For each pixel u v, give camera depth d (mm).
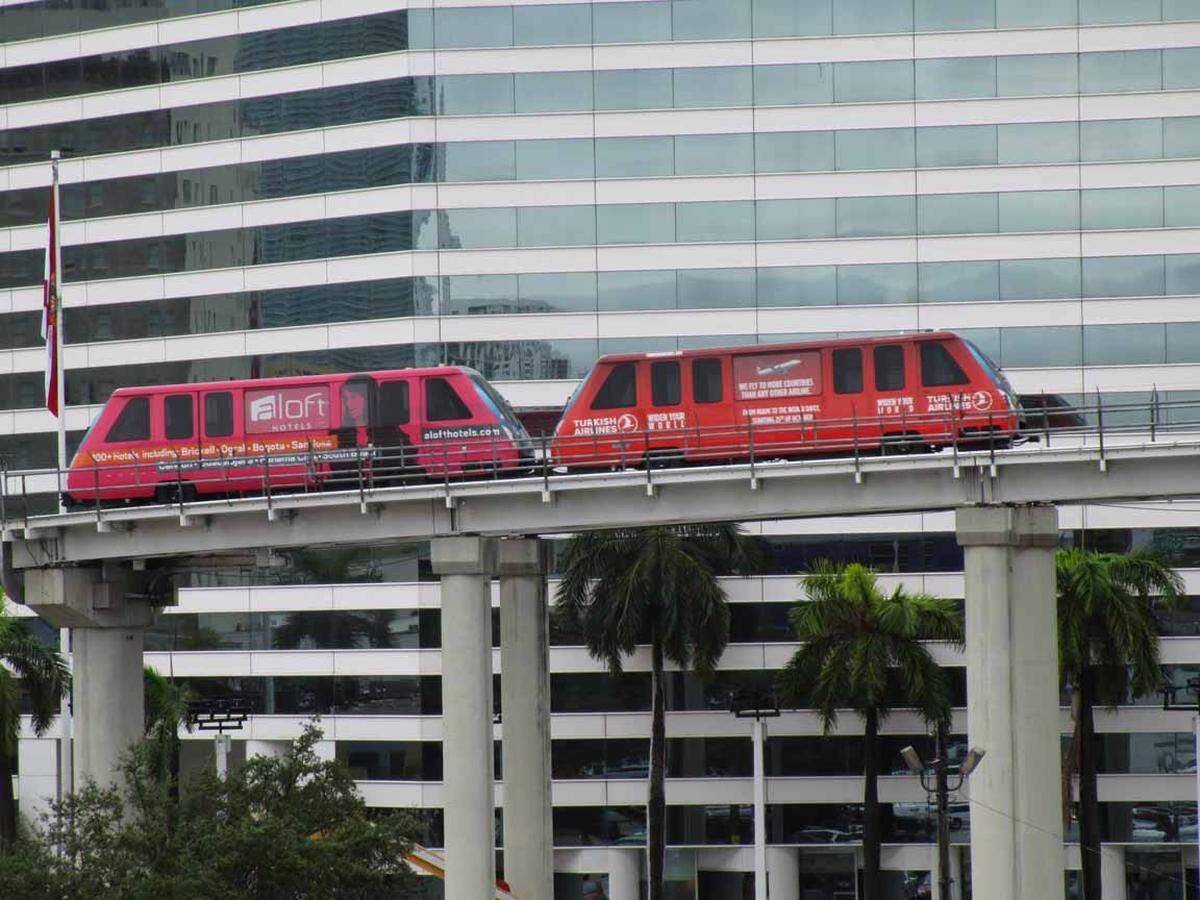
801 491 154125
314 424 177250
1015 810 144875
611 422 170500
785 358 167125
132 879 131500
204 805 142500
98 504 174250
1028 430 148000
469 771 160750
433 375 175500
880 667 193625
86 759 183125
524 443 162250
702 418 168500
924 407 162625
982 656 146125
